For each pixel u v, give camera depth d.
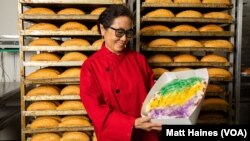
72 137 2.20
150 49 2.23
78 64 2.21
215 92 2.31
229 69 2.36
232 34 2.30
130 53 1.68
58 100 2.38
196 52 2.62
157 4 2.20
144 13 2.46
